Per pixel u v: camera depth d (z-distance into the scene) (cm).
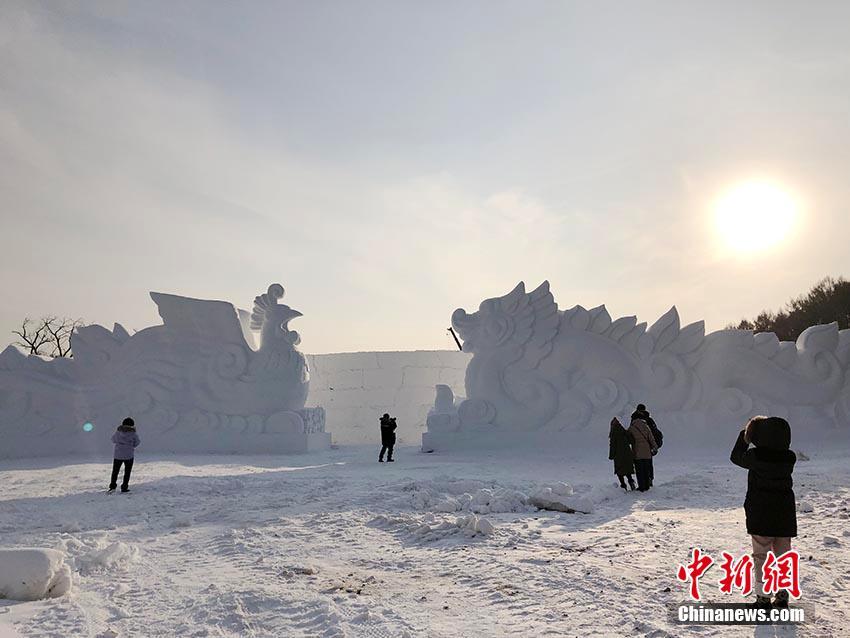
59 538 905
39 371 2755
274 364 2773
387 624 529
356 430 3500
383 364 3588
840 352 2422
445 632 508
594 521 970
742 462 575
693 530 866
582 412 2445
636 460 1291
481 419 2500
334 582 659
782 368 2428
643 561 701
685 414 2416
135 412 2739
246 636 520
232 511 1138
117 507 1259
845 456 1936
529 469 1856
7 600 634
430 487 1330
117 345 2789
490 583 638
